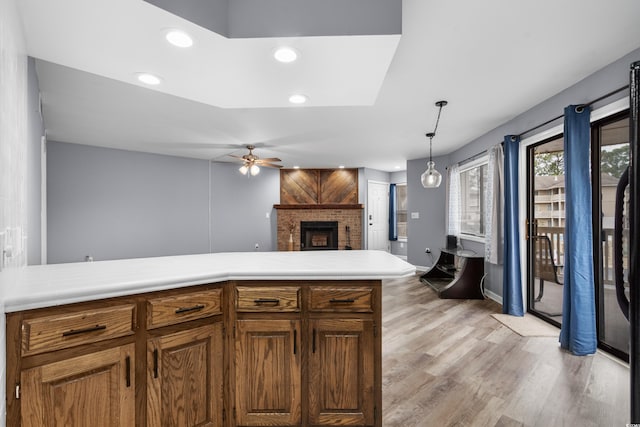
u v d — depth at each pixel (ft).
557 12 6.06
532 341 9.42
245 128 14.11
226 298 5.13
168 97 10.43
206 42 4.91
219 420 5.03
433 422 5.74
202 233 22.26
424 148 18.11
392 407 6.21
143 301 4.38
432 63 8.10
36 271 4.96
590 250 8.38
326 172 25.68
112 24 4.45
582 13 6.09
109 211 18.40
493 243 13.42
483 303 13.69
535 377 7.29
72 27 4.51
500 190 13.23
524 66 8.27
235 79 6.30
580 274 8.36
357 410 5.18
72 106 11.23
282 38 4.83
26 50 5.17
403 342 9.42
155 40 4.87
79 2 3.94
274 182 25.58
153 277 4.49
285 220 25.44
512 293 11.94
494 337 9.78
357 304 5.16
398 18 4.83
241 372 5.11
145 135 15.47
